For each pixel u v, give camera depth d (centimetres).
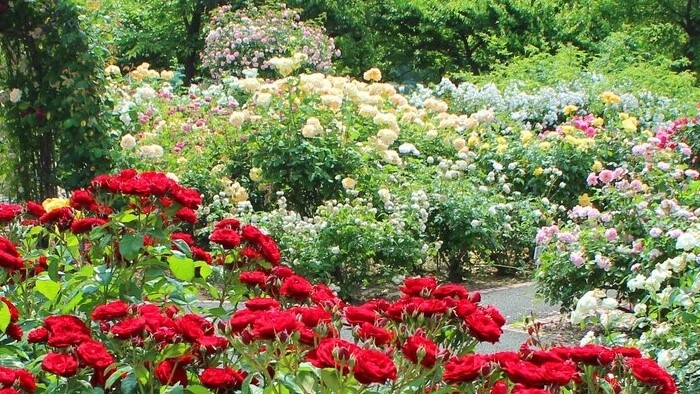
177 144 987
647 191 790
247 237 375
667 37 2853
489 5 2859
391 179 944
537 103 1471
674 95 1753
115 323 302
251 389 285
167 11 2575
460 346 309
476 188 1021
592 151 1112
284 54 1728
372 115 1004
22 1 839
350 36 2741
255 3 2473
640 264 668
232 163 987
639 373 286
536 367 265
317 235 834
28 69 870
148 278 348
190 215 362
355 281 848
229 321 284
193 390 286
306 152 941
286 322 270
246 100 1157
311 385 276
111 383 283
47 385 304
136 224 348
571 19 2895
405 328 290
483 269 1011
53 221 380
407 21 2942
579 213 746
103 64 885
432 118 1195
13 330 308
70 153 871
